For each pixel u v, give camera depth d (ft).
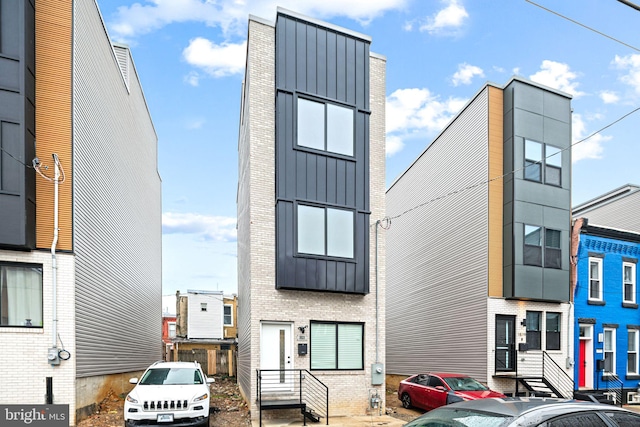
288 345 41.86
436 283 63.10
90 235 41.16
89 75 41.98
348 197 45.16
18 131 33.76
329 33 46.68
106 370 45.98
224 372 81.41
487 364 50.37
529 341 52.54
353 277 43.98
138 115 66.95
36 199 35.12
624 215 70.59
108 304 47.52
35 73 36.04
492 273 51.96
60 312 34.99
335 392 42.16
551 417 13.03
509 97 54.08
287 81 43.96
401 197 77.00
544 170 54.34
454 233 59.57
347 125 46.21
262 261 41.83
